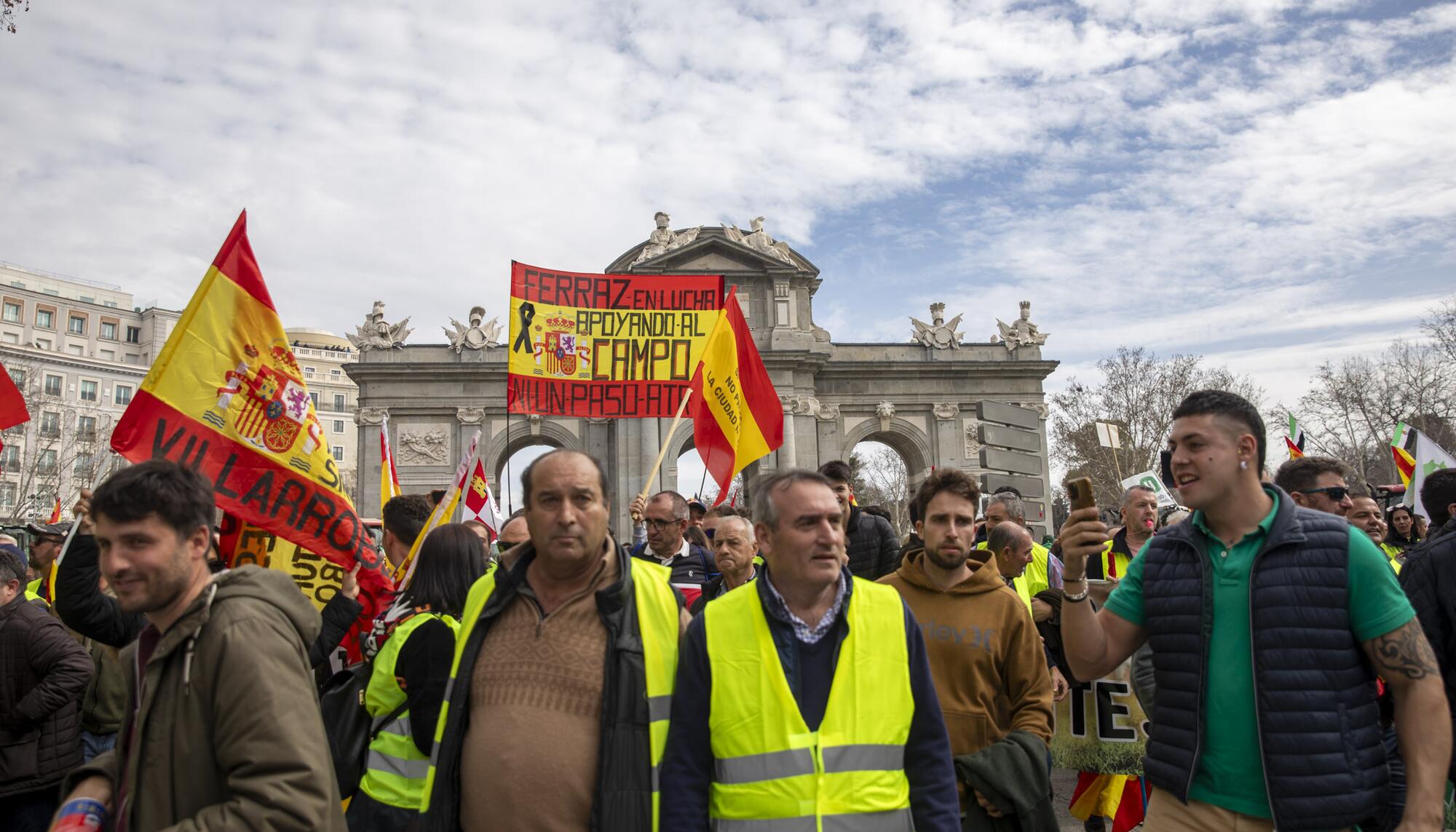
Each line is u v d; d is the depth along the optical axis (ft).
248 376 21.81
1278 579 14.47
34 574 34.14
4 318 362.53
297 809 11.54
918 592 19.80
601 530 15.05
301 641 12.85
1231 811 14.42
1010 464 44.01
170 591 12.47
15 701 22.67
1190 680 14.96
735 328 37.73
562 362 37.63
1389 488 50.90
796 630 14.16
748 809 13.29
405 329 169.89
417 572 19.12
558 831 13.87
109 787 12.87
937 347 179.63
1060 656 26.35
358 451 164.76
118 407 344.69
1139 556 16.83
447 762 14.48
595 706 14.40
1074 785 37.29
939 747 14.23
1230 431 15.06
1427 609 19.48
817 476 14.51
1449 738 13.62
